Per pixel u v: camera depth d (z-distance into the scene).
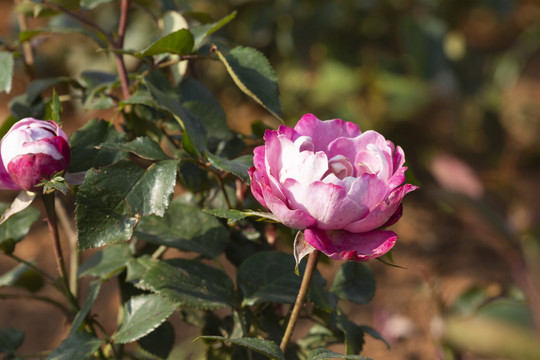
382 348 1.41
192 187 0.76
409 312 1.49
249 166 0.70
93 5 0.79
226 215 0.64
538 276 0.72
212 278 0.71
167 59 0.78
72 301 0.74
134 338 0.69
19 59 0.85
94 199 0.67
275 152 0.63
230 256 0.77
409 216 1.91
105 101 0.78
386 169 0.63
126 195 0.67
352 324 0.73
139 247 0.82
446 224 1.87
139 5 0.81
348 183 0.62
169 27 0.78
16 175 0.66
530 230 0.80
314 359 0.65
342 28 2.00
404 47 1.93
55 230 0.71
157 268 0.71
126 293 0.75
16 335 0.77
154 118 0.77
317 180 0.62
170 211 0.75
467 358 0.76
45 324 1.51
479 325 0.61
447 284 1.64
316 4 1.83
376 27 2.02
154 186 0.68
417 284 1.61
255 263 0.72
